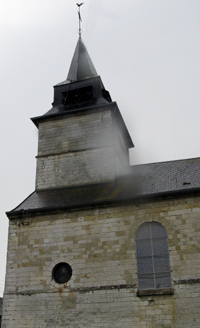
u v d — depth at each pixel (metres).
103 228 18.56
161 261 17.36
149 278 17.17
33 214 19.84
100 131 24.11
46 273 18.42
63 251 18.69
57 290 17.91
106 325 16.66
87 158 23.48
